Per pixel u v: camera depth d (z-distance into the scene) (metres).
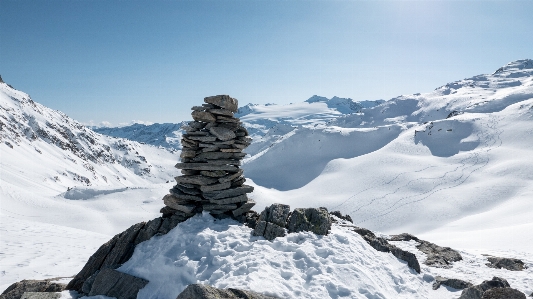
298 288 9.34
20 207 100.50
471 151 147.88
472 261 15.47
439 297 11.04
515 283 12.47
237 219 14.09
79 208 108.88
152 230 13.58
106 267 12.20
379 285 10.39
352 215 109.31
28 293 11.24
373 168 149.38
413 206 105.44
